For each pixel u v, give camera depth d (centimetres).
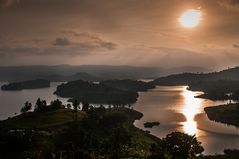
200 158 17662
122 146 16062
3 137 15775
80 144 16712
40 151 15188
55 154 14725
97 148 16262
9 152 14950
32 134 17062
